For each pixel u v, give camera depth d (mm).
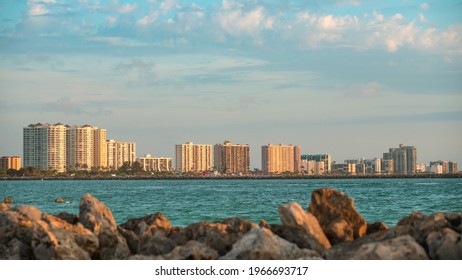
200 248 21438
